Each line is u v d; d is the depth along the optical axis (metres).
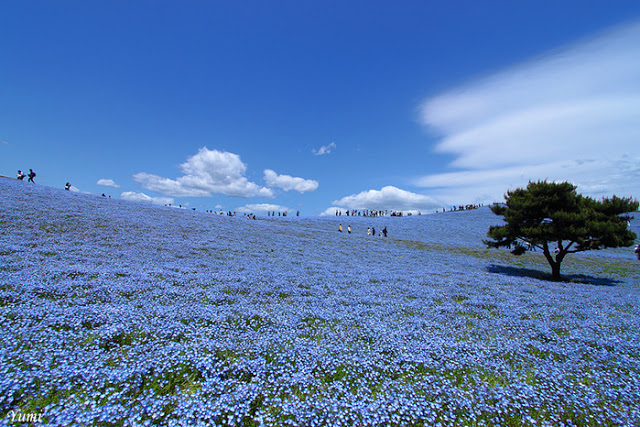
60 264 13.95
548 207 25.38
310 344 7.65
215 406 4.89
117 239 22.72
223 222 42.62
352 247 36.34
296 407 5.08
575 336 9.49
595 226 23.52
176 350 6.61
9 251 15.00
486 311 12.33
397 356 7.36
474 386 6.27
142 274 13.86
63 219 25.66
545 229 24.64
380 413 5.12
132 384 5.29
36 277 11.21
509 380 6.57
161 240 24.64
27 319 7.27
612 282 26.19
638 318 12.19
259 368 6.23
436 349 7.88
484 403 5.63
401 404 5.39
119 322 7.77
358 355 7.27
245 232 36.72
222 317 9.09
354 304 12.18
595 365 7.54
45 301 8.88
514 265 34.53
